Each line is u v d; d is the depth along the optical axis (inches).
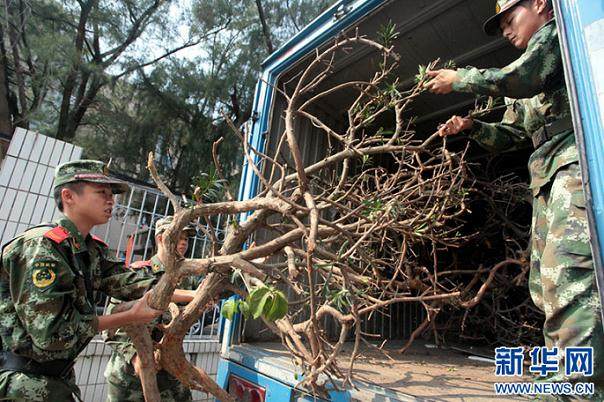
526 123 57.2
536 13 51.7
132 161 315.0
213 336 150.7
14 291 49.1
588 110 35.7
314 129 113.0
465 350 109.6
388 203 63.8
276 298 38.6
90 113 340.8
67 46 290.4
